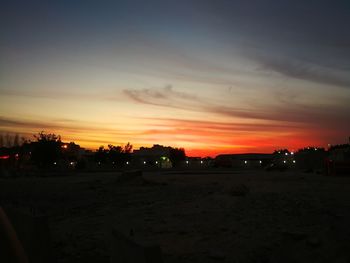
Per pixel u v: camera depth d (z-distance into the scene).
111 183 37.22
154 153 140.88
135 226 14.58
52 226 15.65
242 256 10.30
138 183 35.44
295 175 51.59
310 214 15.05
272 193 23.66
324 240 10.38
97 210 20.17
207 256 10.38
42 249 7.36
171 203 21.23
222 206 18.52
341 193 23.52
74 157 110.69
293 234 11.15
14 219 8.32
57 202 24.45
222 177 47.66
